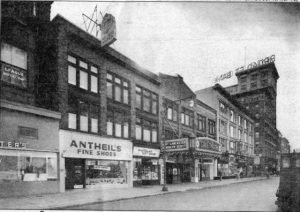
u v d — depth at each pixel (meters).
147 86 26.64
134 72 24.97
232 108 41.69
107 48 21.64
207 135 35.34
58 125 17.42
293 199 11.03
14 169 14.87
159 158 27.17
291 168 11.23
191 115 32.75
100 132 20.66
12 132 14.82
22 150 15.30
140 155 24.47
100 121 20.77
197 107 33.84
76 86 19.06
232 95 40.12
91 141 19.72
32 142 15.73
